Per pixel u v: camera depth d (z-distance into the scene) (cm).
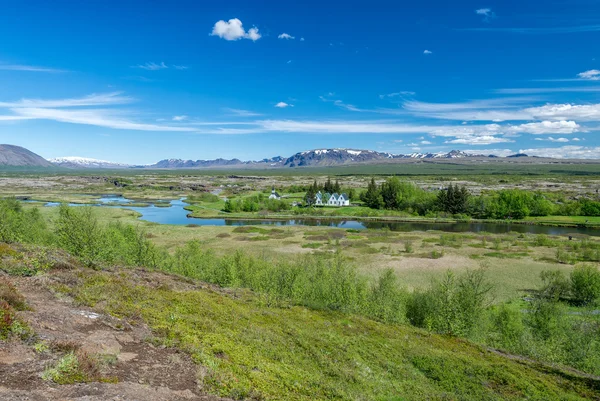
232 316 2489
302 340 2395
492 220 13775
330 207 16850
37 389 1096
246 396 1438
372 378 2152
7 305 1503
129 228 6009
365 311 3731
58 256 2716
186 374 1466
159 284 2809
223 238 9694
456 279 6259
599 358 3438
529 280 6538
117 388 1217
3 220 4122
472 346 3136
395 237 10338
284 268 4250
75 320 1700
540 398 2217
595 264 7538
